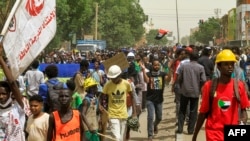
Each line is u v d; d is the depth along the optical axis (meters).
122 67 12.90
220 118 6.37
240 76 11.68
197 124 6.60
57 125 6.73
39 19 6.74
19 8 6.58
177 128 13.39
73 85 9.35
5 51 6.61
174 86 13.35
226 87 6.38
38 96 7.54
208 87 6.46
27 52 6.70
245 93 6.42
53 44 60.91
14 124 6.80
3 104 6.77
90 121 9.62
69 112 6.81
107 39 103.75
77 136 6.81
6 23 6.42
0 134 6.79
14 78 6.70
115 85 10.17
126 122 10.34
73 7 56.19
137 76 15.70
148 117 12.31
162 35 31.34
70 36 69.69
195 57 12.20
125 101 10.25
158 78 12.32
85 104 9.56
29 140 7.55
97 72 14.66
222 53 6.36
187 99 12.25
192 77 12.12
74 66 18.05
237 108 6.39
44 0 6.76
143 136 13.23
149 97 12.34
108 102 10.29
